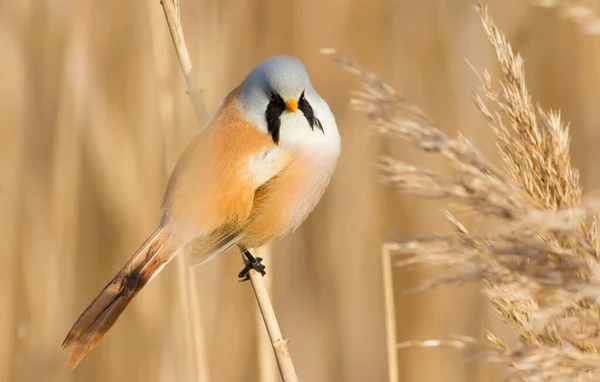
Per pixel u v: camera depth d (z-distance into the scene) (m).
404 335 8.73
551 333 3.60
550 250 3.45
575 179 3.96
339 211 9.12
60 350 8.12
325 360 8.73
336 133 6.10
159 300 7.54
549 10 9.66
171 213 5.56
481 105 4.20
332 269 8.95
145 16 8.54
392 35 9.73
